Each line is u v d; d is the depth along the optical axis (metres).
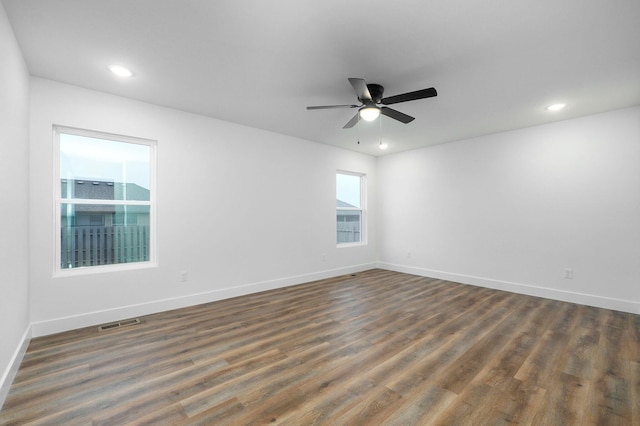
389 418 1.66
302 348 2.51
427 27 2.03
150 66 2.57
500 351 2.46
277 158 4.57
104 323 3.07
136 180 3.42
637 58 2.39
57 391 1.89
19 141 2.26
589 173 3.73
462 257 4.92
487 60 2.44
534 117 3.81
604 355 2.38
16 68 2.15
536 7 1.82
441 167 5.21
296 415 1.68
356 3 1.80
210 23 1.99
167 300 3.49
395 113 2.95
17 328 2.20
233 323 3.08
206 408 1.74
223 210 3.97
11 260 2.03
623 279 3.51
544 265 4.08
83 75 2.73
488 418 1.65
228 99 3.29
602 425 1.60
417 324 3.06
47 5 1.80
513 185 4.37
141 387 1.95
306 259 4.96
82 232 3.08
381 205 6.16
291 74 2.71
